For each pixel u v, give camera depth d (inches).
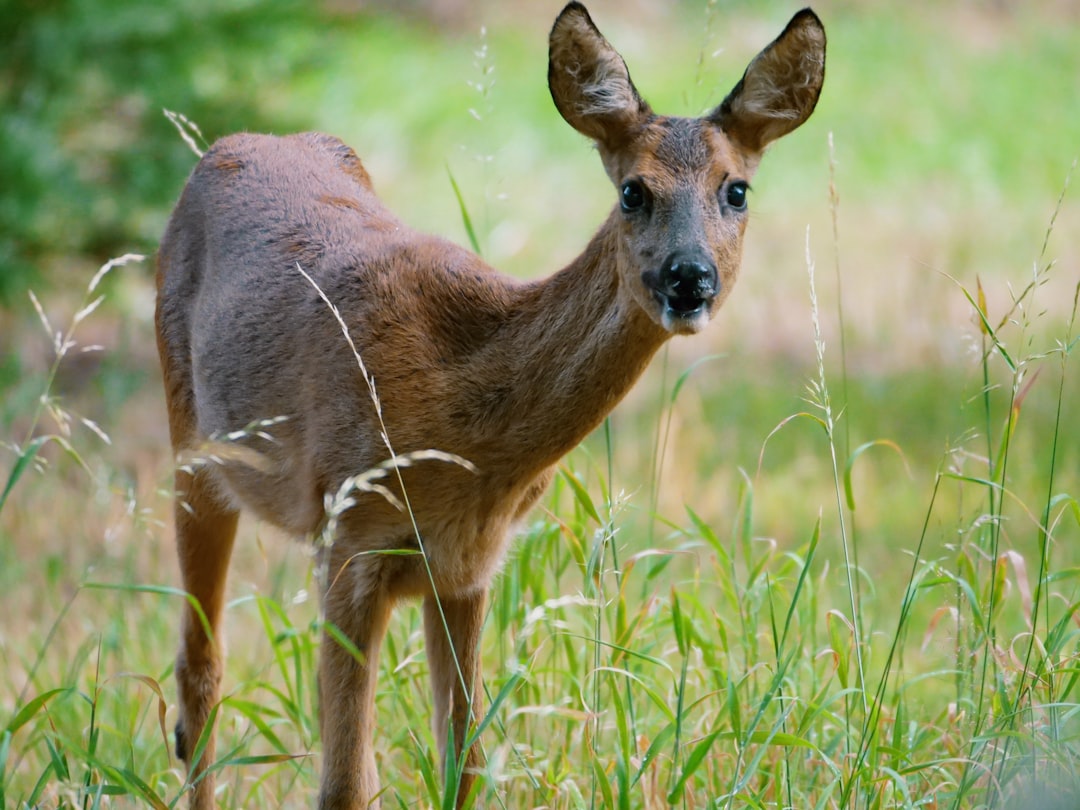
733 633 407.8
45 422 685.3
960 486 370.6
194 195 399.2
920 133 1278.3
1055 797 280.5
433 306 331.6
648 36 1491.1
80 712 414.9
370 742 328.2
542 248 1008.2
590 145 396.5
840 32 1529.3
